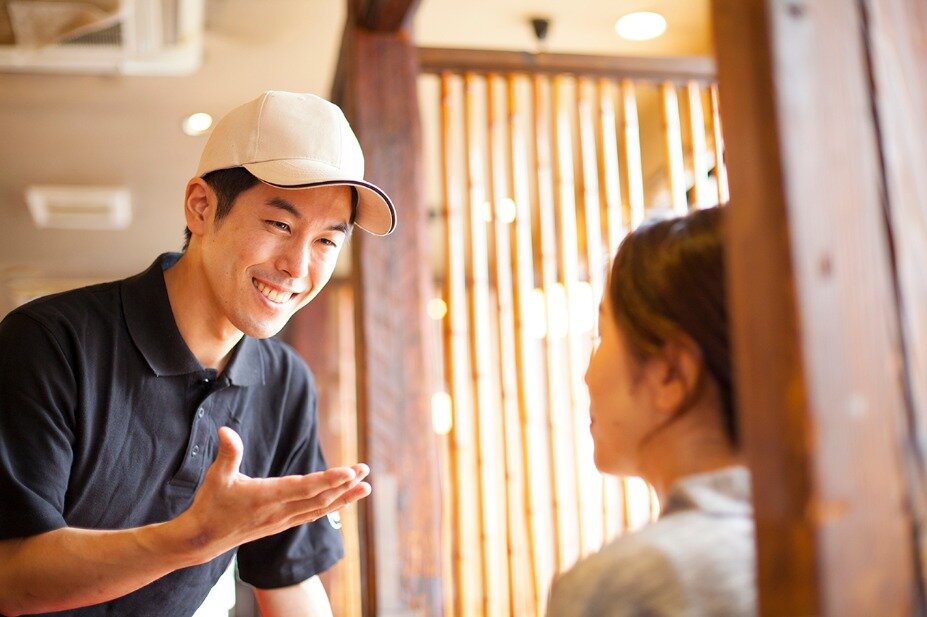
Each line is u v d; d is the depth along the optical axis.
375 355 2.68
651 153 4.30
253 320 1.68
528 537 3.16
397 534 2.61
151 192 5.31
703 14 3.70
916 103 0.70
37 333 1.60
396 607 2.57
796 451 0.64
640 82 3.15
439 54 2.96
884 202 0.68
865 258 0.67
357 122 2.78
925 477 0.66
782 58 0.67
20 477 1.53
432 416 2.68
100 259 6.32
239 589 5.85
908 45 0.71
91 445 1.64
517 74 3.06
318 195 1.66
